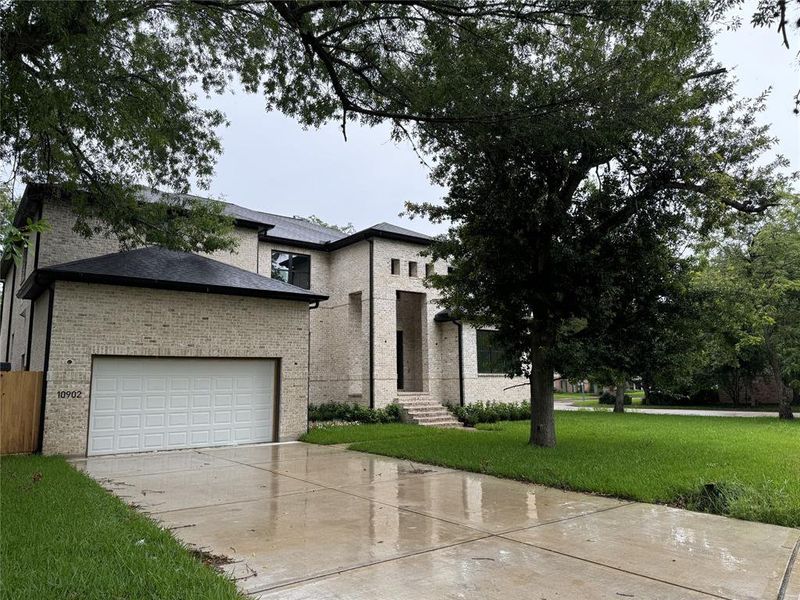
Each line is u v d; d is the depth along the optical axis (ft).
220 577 12.95
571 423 60.90
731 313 38.52
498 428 53.78
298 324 47.06
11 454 33.83
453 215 38.32
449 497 23.36
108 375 37.86
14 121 28.68
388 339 61.26
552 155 33.24
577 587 13.05
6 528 16.48
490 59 26.16
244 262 57.21
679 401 113.50
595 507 21.57
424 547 16.20
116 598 11.44
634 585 13.20
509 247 35.81
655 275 35.24
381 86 30.50
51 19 21.33
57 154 33.68
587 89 27.37
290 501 22.58
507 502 22.43
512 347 39.73
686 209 34.58
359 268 62.75
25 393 34.76
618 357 34.88
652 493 22.93
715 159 31.58
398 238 63.05
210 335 41.98
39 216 45.27
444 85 27.14
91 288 37.24
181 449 40.04
